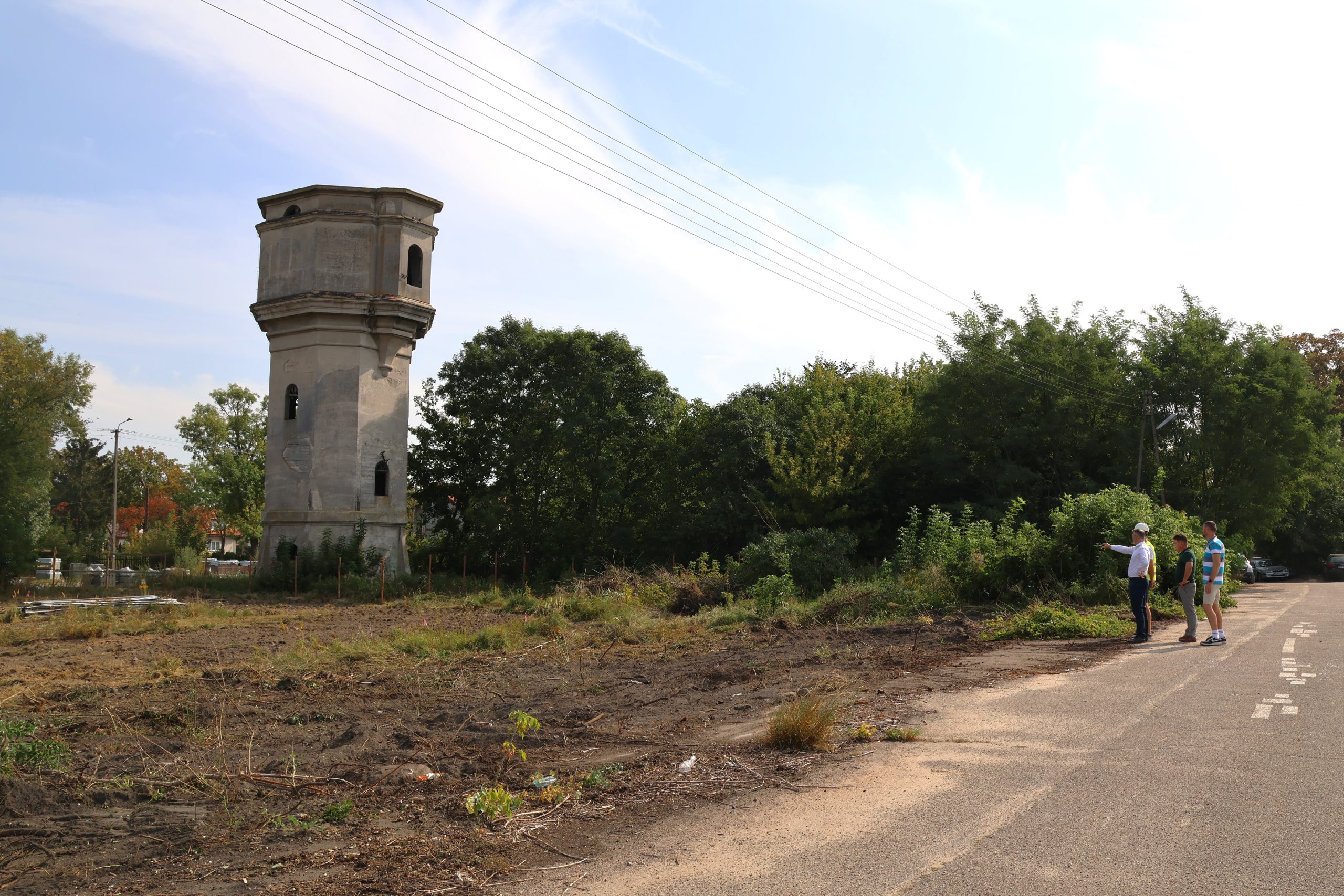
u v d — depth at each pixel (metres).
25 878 4.92
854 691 10.48
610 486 40.22
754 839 5.34
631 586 27.16
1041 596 20.12
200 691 12.00
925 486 38.50
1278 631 15.39
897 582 23.28
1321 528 48.53
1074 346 36.53
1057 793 6.01
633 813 5.99
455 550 40.88
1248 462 34.03
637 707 10.38
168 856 5.31
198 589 32.53
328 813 6.02
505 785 6.86
